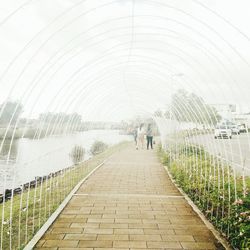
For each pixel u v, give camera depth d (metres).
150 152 18.16
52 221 4.94
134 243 4.16
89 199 6.52
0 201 7.26
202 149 9.43
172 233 4.52
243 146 20.34
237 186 4.88
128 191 7.34
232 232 4.12
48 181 9.25
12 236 4.54
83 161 13.16
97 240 4.25
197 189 6.56
